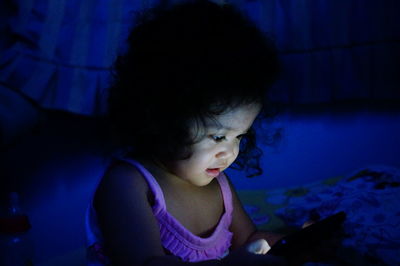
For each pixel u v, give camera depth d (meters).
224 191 0.83
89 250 0.73
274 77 0.73
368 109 1.33
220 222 0.79
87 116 1.28
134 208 0.65
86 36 1.19
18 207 1.15
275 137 1.39
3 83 1.12
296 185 1.41
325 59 1.21
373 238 0.90
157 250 0.63
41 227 1.41
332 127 1.36
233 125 0.64
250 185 1.46
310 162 1.39
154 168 0.74
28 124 1.15
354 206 1.00
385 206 0.97
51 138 1.38
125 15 1.19
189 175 0.69
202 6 0.73
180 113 0.64
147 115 0.69
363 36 1.19
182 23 0.69
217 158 0.67
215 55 0.64
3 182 1.35
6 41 1.15
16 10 1.14
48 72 1.16
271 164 1.42
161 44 0.69
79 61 1.19
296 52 1.23
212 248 0.75
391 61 1.17
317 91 1.23
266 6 1.22
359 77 1.20
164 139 0.68
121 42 1.17
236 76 0.63
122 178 0.69
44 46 1.16
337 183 1.18
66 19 1.19
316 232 0.69
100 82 1.19
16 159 1.35
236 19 0.71
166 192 0.73
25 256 1.21
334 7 1.20
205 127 0.64
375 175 1.12
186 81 0.64
